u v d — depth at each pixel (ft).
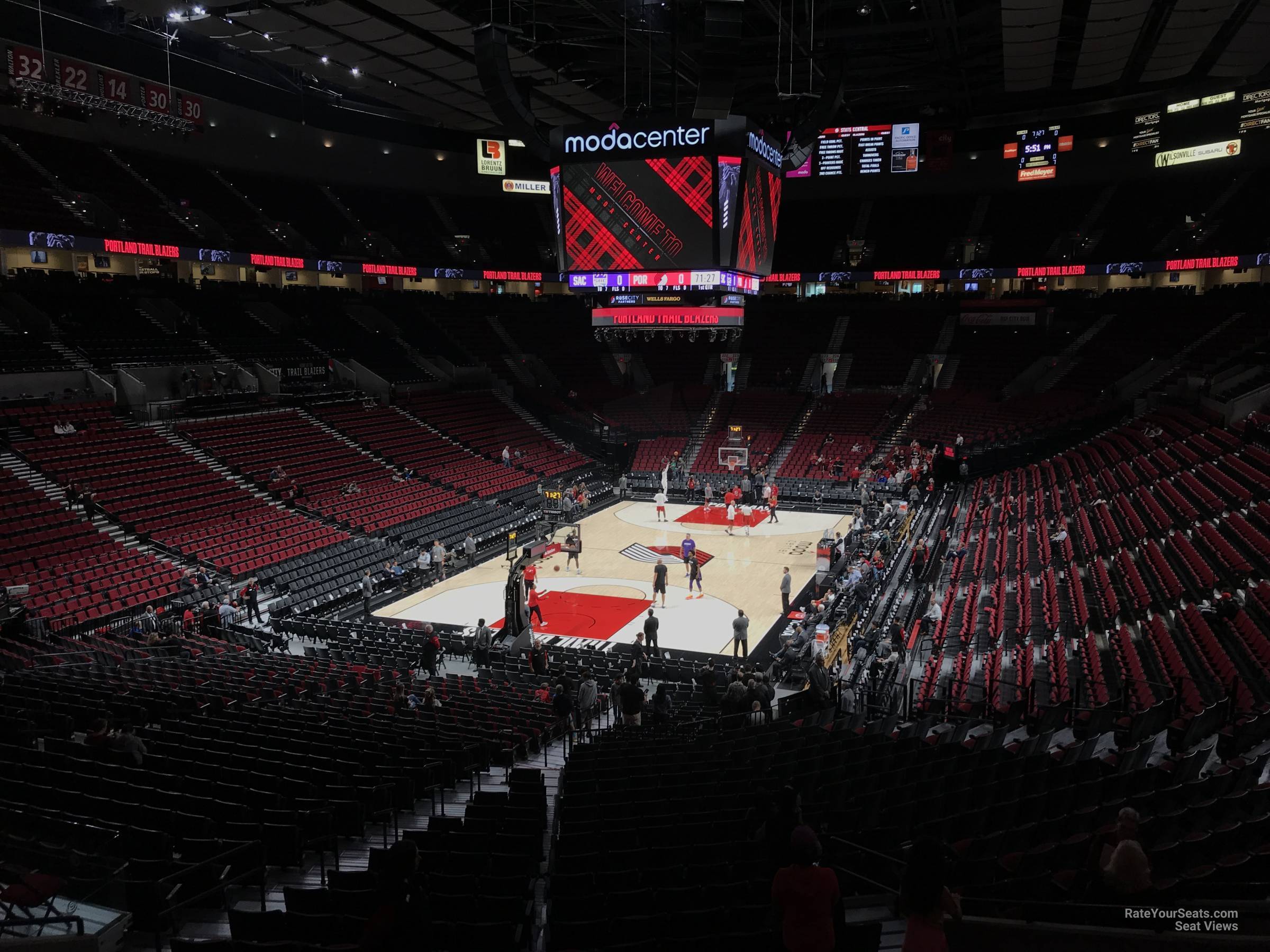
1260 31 89.45
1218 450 84.07
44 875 22.16
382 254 151.02
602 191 56.18
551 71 100.27
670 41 89.76
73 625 66.69
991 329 154.61
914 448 128.16
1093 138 137.08
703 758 37.11
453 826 28.50
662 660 65.92
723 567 97.04
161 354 113.80
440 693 53.21
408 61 92.94
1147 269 139.44
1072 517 81.87
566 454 140.87
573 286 58.39
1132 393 128.16
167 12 79.30
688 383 162.30
